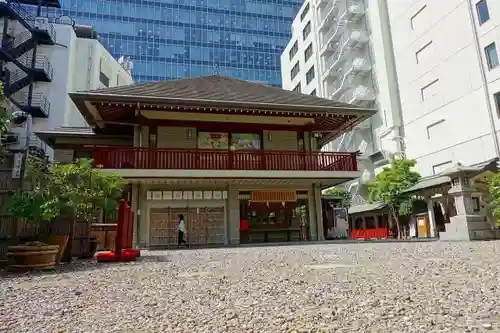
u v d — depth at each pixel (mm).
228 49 76188
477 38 22516
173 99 15102
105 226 13531
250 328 2844
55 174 9031
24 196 7281
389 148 30875
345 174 16844
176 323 3043
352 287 4395
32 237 7883
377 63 32594
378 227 27906
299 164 16703
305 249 11102
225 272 6156
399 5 30453
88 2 68000
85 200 9242
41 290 4840
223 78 21328
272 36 80062
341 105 17516
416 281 4730
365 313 3195
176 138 16891
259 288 4508
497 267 5754
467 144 23172
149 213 16312
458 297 3725
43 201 7281
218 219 16906
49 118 28391
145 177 15125
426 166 26891
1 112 7559
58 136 17891
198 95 16500
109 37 68062
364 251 9703
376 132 33438
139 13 71250
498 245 10367
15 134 18406
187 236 16344
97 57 32406
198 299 3984
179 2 74812
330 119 17859
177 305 3729
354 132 35594
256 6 80438
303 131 18375
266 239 17500
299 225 17969
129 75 40281
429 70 26906
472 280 4688
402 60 29969
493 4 21469
